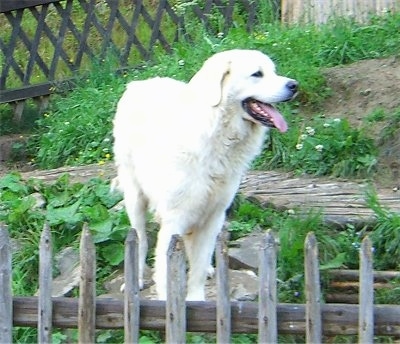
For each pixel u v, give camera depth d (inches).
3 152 587.8
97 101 565.6
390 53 557.0
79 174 460.8
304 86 516.4
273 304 250.1
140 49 629.9
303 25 617.9
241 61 303.0
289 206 386.0
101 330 288.0
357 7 624.7
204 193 305.3
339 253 350.3
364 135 470.0
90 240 255.4
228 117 303.0
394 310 251.8
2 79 612.7
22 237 362.9
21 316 261.6
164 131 309.6
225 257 250.4
